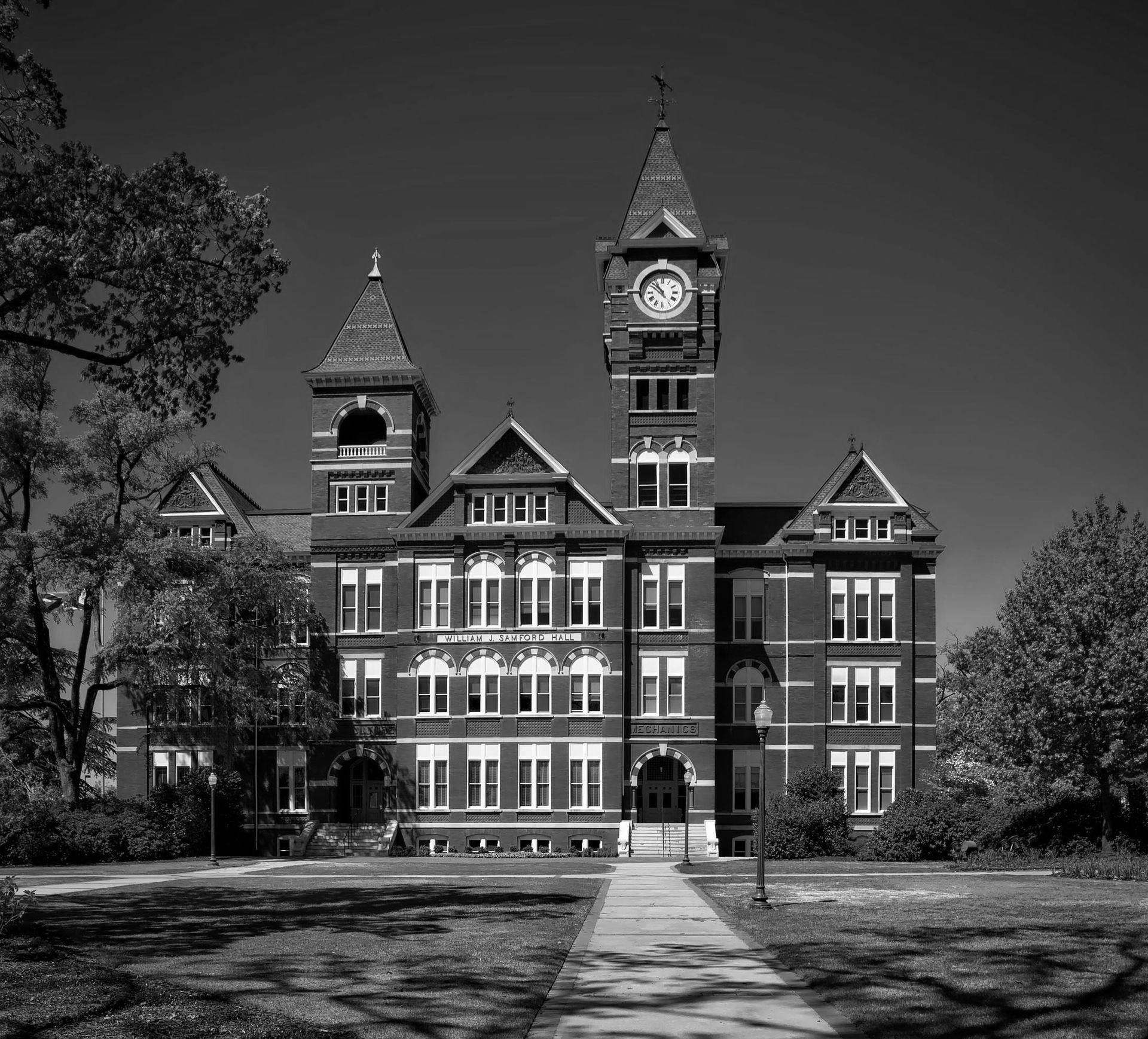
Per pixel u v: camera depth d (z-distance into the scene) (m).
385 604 75.25
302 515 82.56
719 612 75.94
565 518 73.31
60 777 66.06
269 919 29.20
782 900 34.50
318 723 71.31
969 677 75.12
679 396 75.19
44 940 23.42
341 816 75.62
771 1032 17.59
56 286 24.78
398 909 31.84
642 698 72.88
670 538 73.50
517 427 74.06
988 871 45.78
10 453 58.00
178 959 22.38
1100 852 49.09
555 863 59.25
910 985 20.34
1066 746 48.31
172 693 64.81
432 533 73.56
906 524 75.06
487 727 72.38
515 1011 18.53
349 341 77.62
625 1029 17.81
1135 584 48.75
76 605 62.12
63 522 59.12
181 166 24.92
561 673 72.19
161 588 60.94
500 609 72.94
